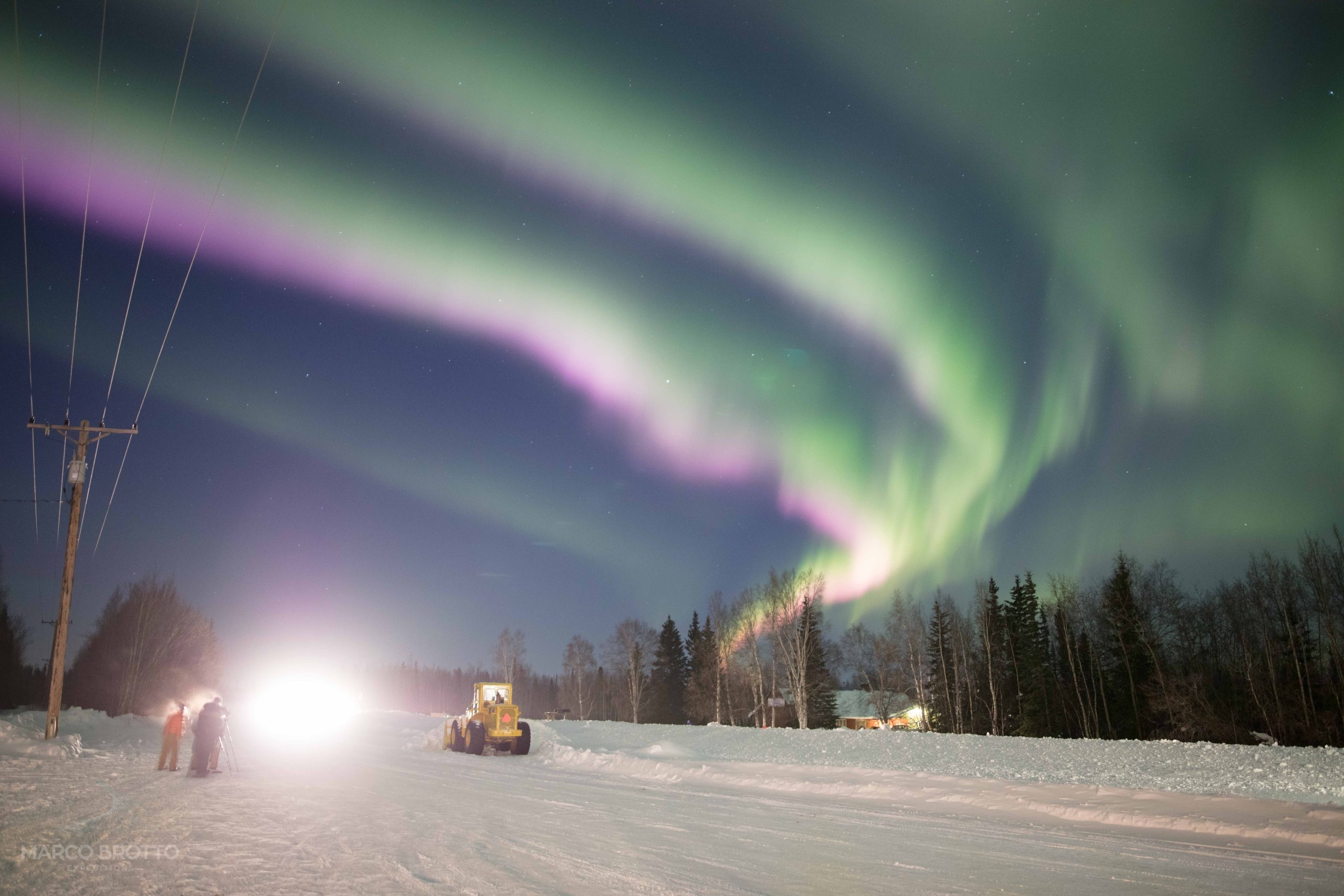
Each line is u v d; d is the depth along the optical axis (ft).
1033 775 73.87
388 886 30.17
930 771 78.84
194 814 46.44
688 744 120.57
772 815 54.19
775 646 198.59
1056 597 198.29
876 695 229.04
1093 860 39.09
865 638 235.81
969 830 48.03
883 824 50.31
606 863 36.52
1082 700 191.93
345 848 37.60
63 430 102.22
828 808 57.67
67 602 100.48
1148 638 179.93
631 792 67.31
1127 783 67.51
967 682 210.38
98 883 28.68
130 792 55.57
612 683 331.16
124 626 196.34
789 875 34.96
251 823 43.86
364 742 129.39
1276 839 44.86
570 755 98.94
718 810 56.18
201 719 69.21
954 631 225.97
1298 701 150.00
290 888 29.12
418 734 144.15
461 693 493.77
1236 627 169.78
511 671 304.30
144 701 195.83
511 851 38.91
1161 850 41.83
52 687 98.02
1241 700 159.74
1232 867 37.73
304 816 47.47
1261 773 66.90
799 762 89.81
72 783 59.00
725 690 255.91
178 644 205.98
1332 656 147.43
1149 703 172.55
